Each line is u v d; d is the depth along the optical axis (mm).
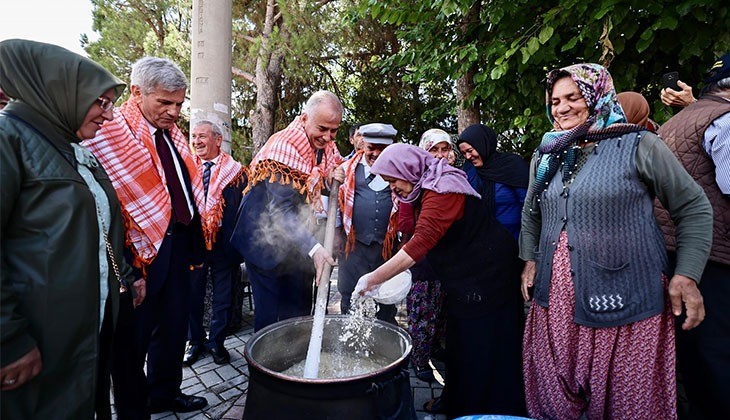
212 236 2777
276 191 1990
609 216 1431
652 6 2688
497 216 2443
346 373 1675
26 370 1043
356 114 11648
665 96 2439
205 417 2223
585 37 3197
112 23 9109
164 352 2166
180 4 8461
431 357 2984
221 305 2943
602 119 1479
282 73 10516
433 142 2674
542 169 1670
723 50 2652
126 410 1897
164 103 1820
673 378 1451
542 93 3607
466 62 3693
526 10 3543
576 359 1575
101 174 1425
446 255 1857
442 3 3545
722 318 1688
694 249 1362
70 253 1145
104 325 1412
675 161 1382
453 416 2008
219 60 3812
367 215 2650
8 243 1077
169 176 2000
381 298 1855
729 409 1690
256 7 9781
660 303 1421
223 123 3883
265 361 1583
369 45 10156
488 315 1842
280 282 2270
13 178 1045
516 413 1917
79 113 1220
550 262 1595
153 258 1829
